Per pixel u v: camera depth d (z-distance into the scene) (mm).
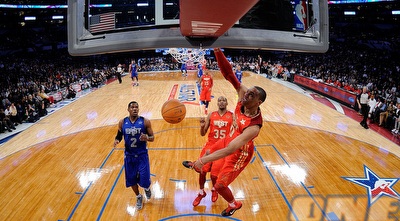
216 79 20844
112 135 8844
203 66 17219
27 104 11070
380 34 34750
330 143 7992
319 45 1743
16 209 4883
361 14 36250
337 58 28641
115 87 18109
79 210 4820
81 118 10922
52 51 36719
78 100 14391
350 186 5547
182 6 1096
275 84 18703
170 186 5566
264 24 1689
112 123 10133
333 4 36781
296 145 7801
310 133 8859
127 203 5008
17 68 25219
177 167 6410
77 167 6551
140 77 23047
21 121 10570
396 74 19281
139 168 4613
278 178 5875
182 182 5723
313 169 6309
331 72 22141
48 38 36875
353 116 11031
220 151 2260
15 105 10633
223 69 3025
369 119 10578
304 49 1741
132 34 1633
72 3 1630
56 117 11211
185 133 8781
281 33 1708
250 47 1719
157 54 36688
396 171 6238
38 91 13445
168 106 3836
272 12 1698
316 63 27594
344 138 8445
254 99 2609
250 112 2771
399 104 9242
